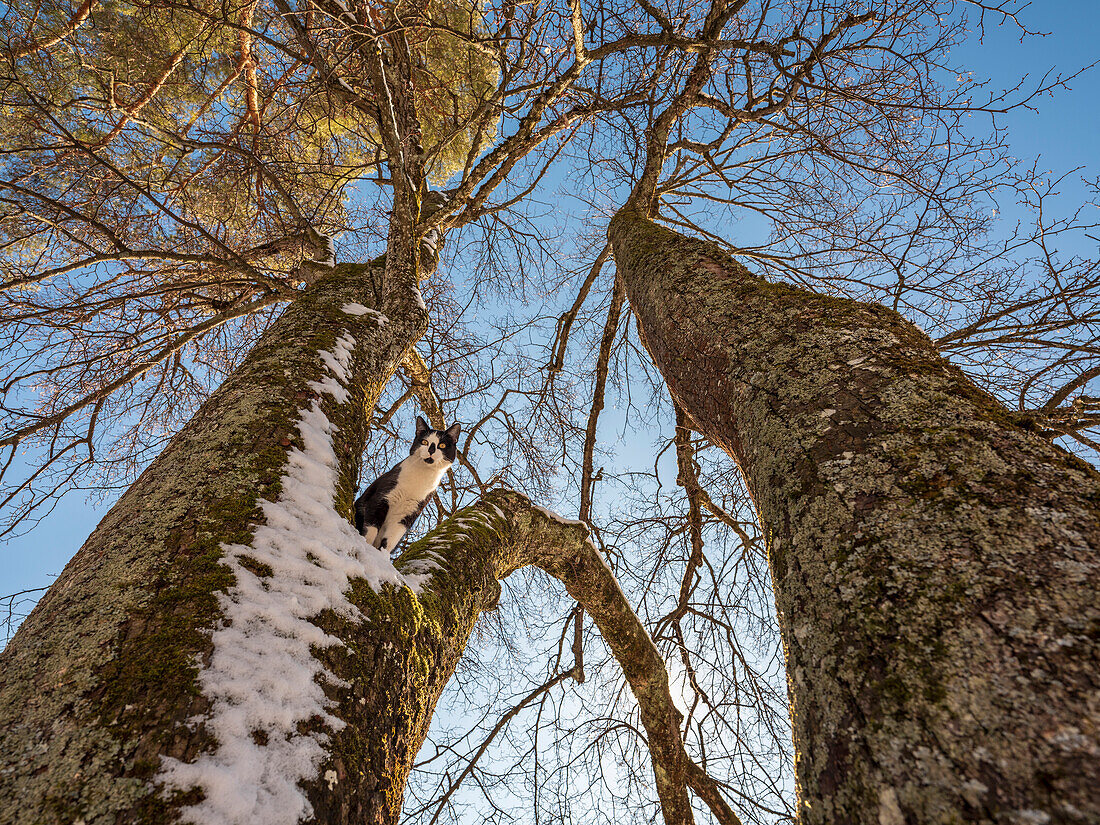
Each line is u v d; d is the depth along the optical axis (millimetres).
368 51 3789
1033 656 784
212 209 5375
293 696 1359
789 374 1641
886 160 5016
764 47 4594
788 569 1228
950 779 736
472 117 4879
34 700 1253
